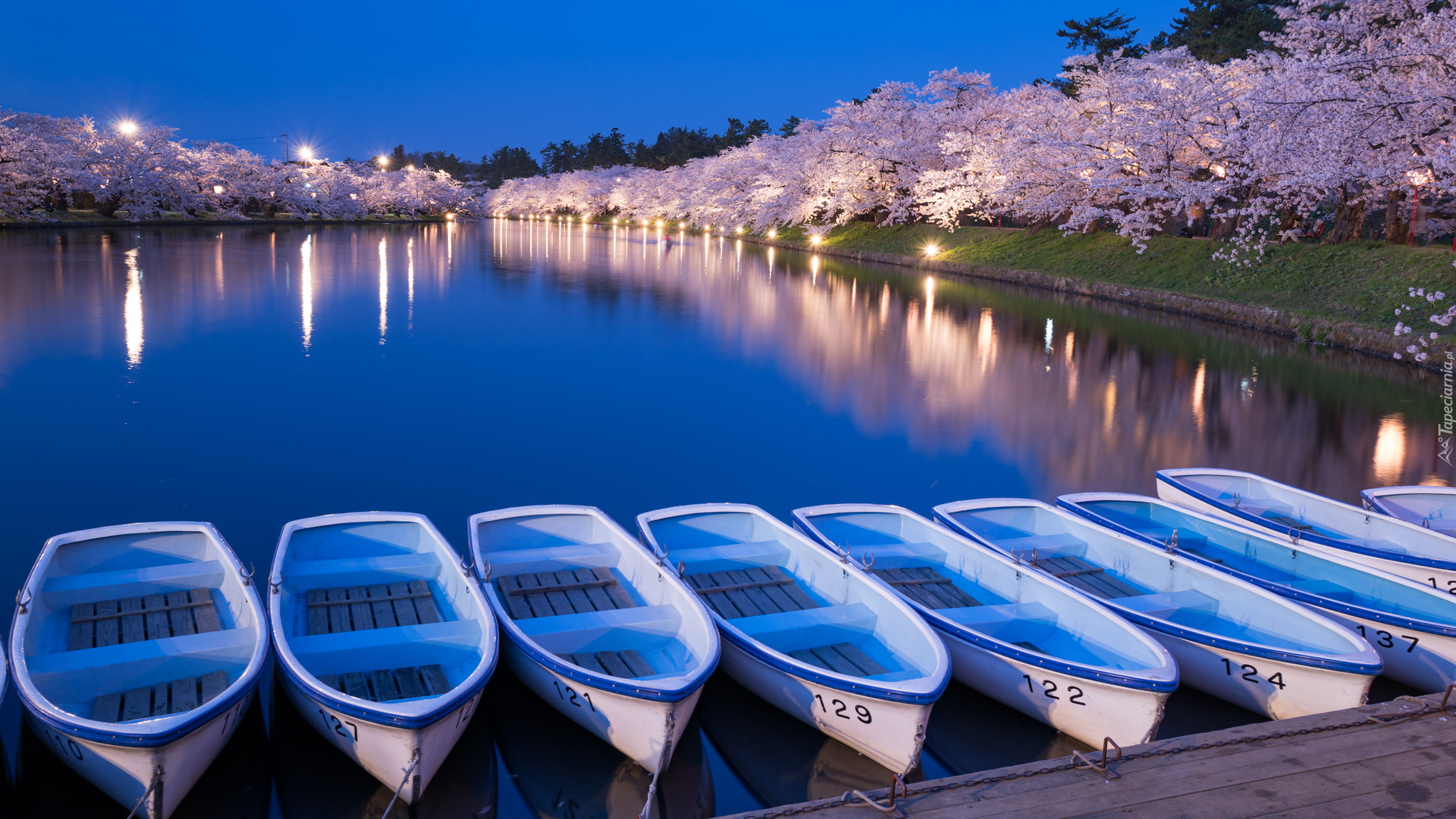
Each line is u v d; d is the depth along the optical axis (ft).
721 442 45.14
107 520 31.01
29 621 18.89
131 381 52.01
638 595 23.70
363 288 104.42
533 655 18.60
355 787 17.83
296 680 16.81
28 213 172.04
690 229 317.83
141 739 14.79
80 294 86.22
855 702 18.15
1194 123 101.81
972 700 21.72
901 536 29.12
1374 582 24.90
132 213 201.87
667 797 17.99
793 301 107.14
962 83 175.83
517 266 145.89
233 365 57.93
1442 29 76.59
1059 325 88.79
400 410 48.85
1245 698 21.03
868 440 46.44
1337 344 77.00
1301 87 79.56
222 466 37.68
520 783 18.20
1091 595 22.63
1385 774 15.83
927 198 164.55
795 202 205.16
